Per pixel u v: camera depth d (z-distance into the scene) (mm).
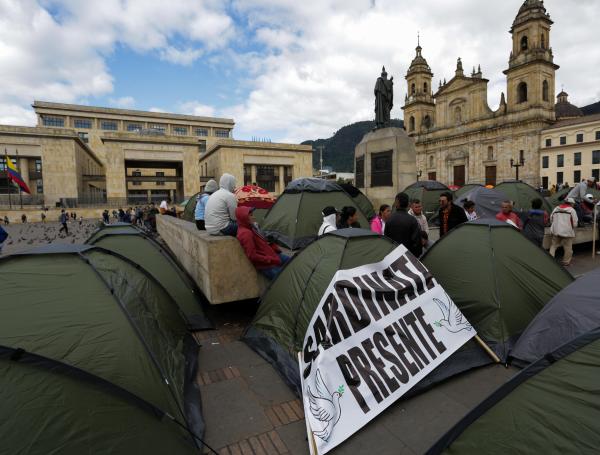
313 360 3332
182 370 3625
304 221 8469
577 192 11641
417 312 3947
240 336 4961
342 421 2967
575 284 3770
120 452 2217
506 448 2064
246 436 2959
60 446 2041
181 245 8242
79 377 2338
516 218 7730
